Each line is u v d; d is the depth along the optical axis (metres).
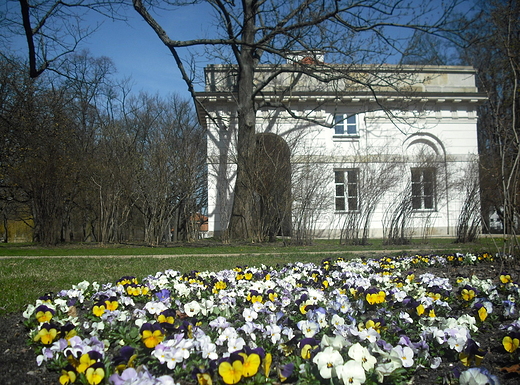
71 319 3.80
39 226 16.53
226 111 21.03
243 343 2.91
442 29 12.59
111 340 3.34
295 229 14.77
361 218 15.04
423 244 14.04
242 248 13.61
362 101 21.92
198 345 2.86
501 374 2.87
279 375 2.61
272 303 4.36
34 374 2.84
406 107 19.28
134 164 16.61
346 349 2.85
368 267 7.33
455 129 22.38
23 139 17.92
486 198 14.71
